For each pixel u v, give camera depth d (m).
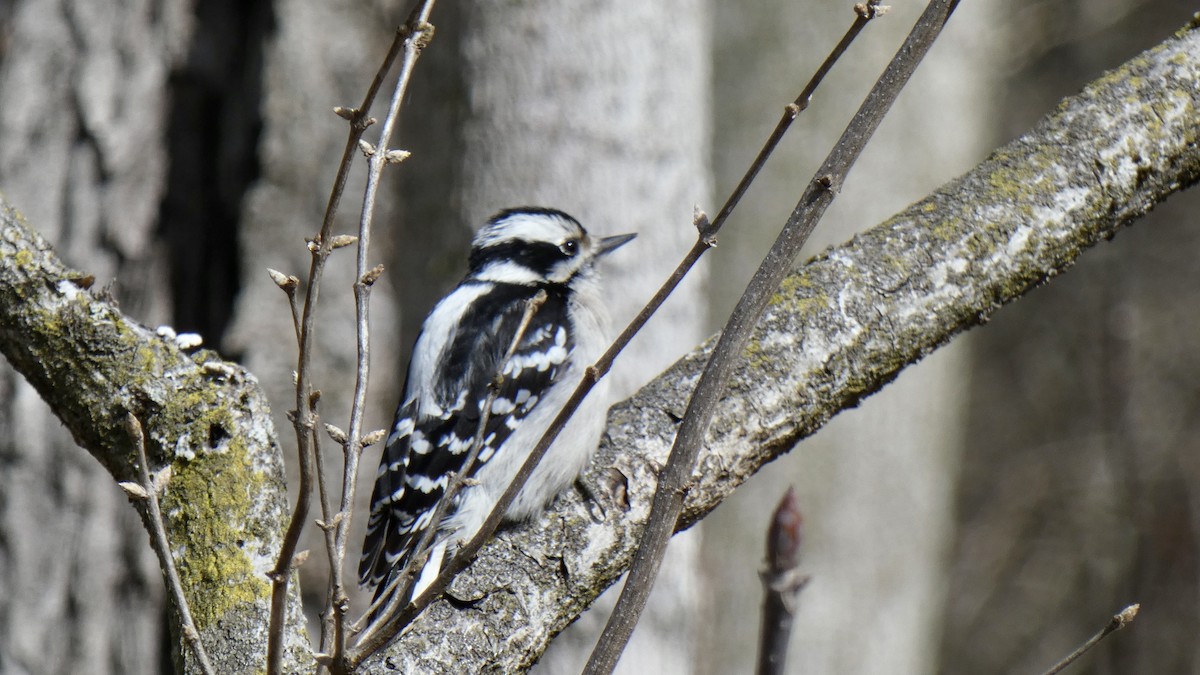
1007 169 6.80
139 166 12.68
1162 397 28.38
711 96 19.19
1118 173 6.76
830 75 19.17
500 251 10.70
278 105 12.81
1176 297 29.50
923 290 6.60
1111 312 29.05
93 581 12.09
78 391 6.23
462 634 5.91
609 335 10.58
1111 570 29.50
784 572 4.65
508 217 10.89
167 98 12.82
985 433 31.56
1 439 12.07
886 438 19.44
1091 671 28.84
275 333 12.70
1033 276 6.71
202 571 5.79
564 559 6.26
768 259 4.60
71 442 12.09
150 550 12.19
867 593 19.20
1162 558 26.23
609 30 12.42
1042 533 30.56
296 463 12.45
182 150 12.98
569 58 12.34
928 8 4.69
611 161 12.43
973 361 31.77
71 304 6.28
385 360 12.84
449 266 12.58
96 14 12.48
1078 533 30.28
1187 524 26.28
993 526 30.83
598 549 6.32
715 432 6.35
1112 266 29.86
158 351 6.25
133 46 12.62
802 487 18.77
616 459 6.55
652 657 12.34
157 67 12.70
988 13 21.30
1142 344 28.97
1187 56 7.04
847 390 6.56
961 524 31.14
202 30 12.94
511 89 12.33
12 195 12.36
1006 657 29.75
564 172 12.34
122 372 6.19
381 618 4.71
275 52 12.83
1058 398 31.06
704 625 15.43
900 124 19.41
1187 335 28.97
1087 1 29.16
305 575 12.14
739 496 18.53
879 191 19.27
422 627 5.89
